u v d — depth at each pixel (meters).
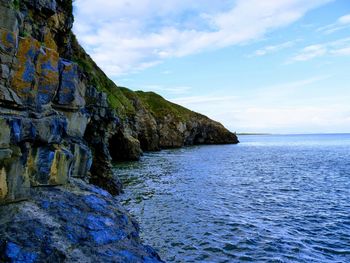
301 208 28.52
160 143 126.94
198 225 22.50
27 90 14.05
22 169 12.75
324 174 53.41
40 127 14.34
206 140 171.12
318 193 36.00
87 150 20.97
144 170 51.94
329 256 17.48
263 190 37.38
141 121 102.81
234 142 184.12
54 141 15.98
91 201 15.41
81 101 21.19
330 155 100.56
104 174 31.06
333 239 20.19
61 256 10.17
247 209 27.75
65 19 27.36
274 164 70.62
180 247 18.34
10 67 12.99
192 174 49.66
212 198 31.89
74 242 11.24
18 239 10.20
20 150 12.67
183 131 138.25
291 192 36.47
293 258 17.12
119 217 14.91
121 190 32.50
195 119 163.12
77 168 20.02
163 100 158.88
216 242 19.27
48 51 15.66
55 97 17.75
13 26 12.79
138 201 29.14
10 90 12.70
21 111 13.52
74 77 19.02
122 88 112.12
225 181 43.75
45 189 15.06
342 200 32.19
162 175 47.00
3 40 12.44
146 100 149.62
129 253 11.85
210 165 64.50
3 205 11.80
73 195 15.46
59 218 12.47
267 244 19.11
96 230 12.59
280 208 28.38
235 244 19.02
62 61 18.58
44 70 15.38
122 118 66.62
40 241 10.46
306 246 18.92
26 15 18.55
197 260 16.64
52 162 15.69
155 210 26.16
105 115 31.91
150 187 36.56
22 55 13.73
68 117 19.36
